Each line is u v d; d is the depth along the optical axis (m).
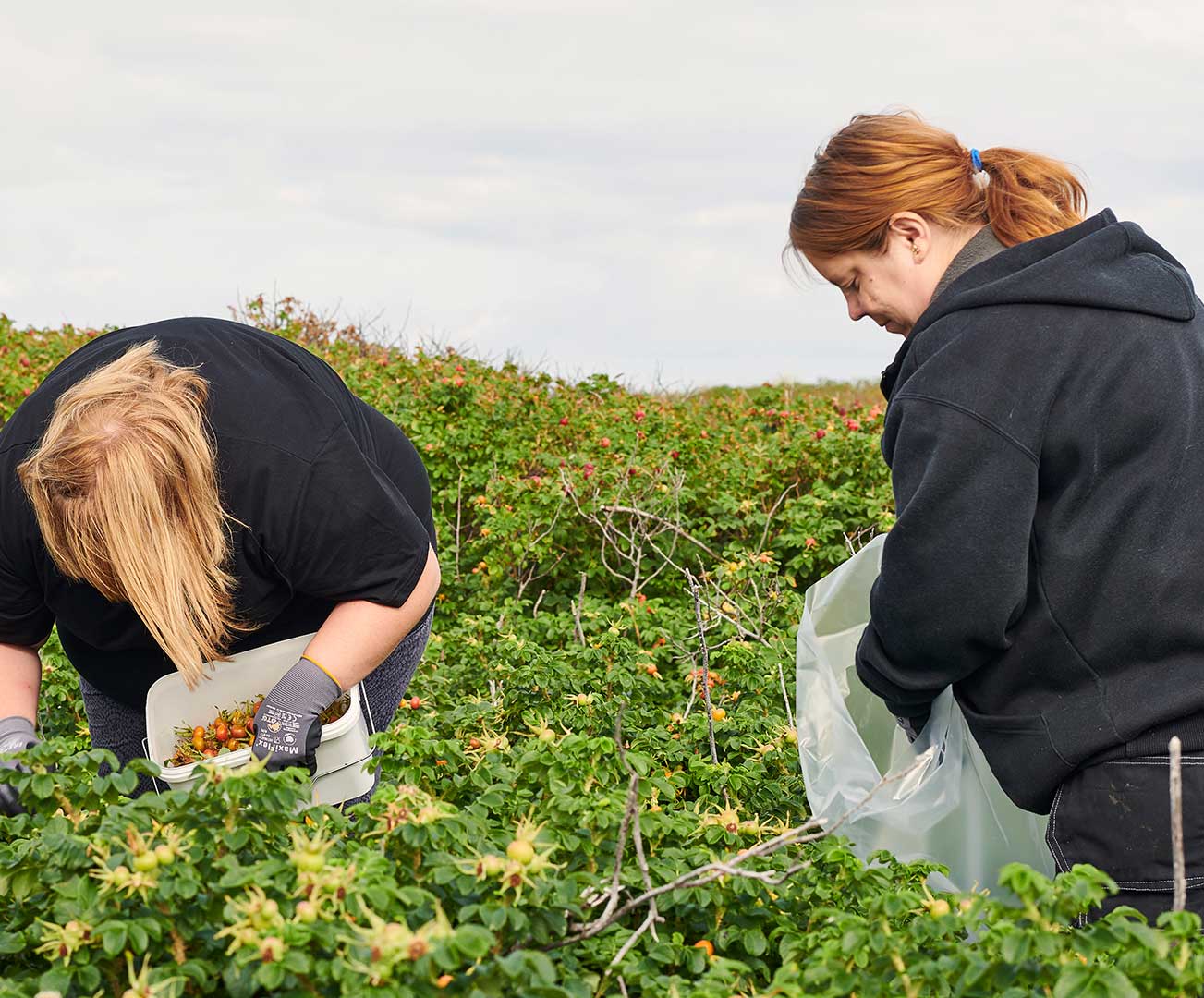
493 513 6.62
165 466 2.12
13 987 1.69
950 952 1.81
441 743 2.28
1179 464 2.04
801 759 2.69
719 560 6.40
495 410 8.07
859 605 2.80
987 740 2.22
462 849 1.92
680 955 1.99
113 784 2.00
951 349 2.12
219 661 2.52
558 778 2.23
